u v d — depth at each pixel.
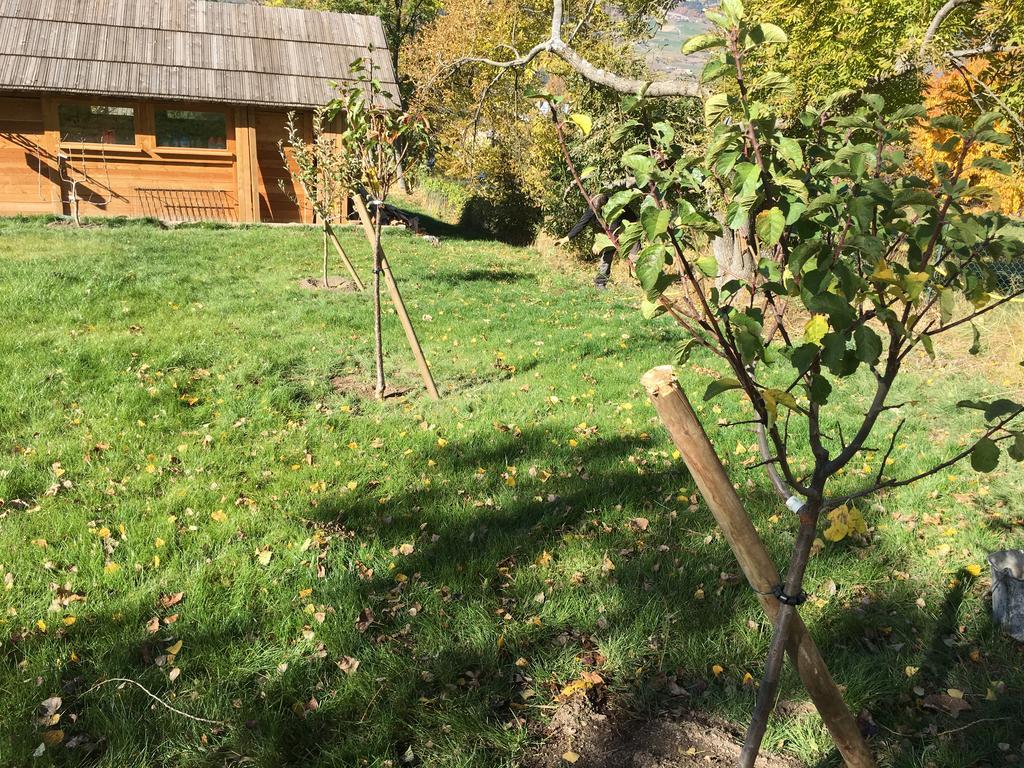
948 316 1.63
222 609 3.36
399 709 2.80
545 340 8.44
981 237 1.60
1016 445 1.72
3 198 16.31
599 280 12.66
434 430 5.51
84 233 13.97
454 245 17.16
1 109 15.94
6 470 4.48
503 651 3.18
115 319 7.82
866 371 7.56
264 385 6.26
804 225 1.70
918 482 4.86
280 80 17.50
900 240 1.79
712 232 1.66
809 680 1.92
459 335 8.48
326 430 5.47
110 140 16.67
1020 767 2.63
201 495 4.34
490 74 24.25
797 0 8.95
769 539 4.04
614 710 2.90
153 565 3.66
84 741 2.64
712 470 1.77
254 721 2.72
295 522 4.11
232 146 17.34
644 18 15.31
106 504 4.23
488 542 3.97
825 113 1.94
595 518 4.27
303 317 8.63
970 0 8.26
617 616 3.41
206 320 8.11
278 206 18.27
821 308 1.57
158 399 5.77
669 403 1.74
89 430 5.16
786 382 7.02
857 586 3.71
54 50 16.12
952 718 2.87
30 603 3.33
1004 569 3.42
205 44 17.42
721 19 1.58
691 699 2.94
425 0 36.28
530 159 17.53
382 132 5.98
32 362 6.20
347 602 3.40
